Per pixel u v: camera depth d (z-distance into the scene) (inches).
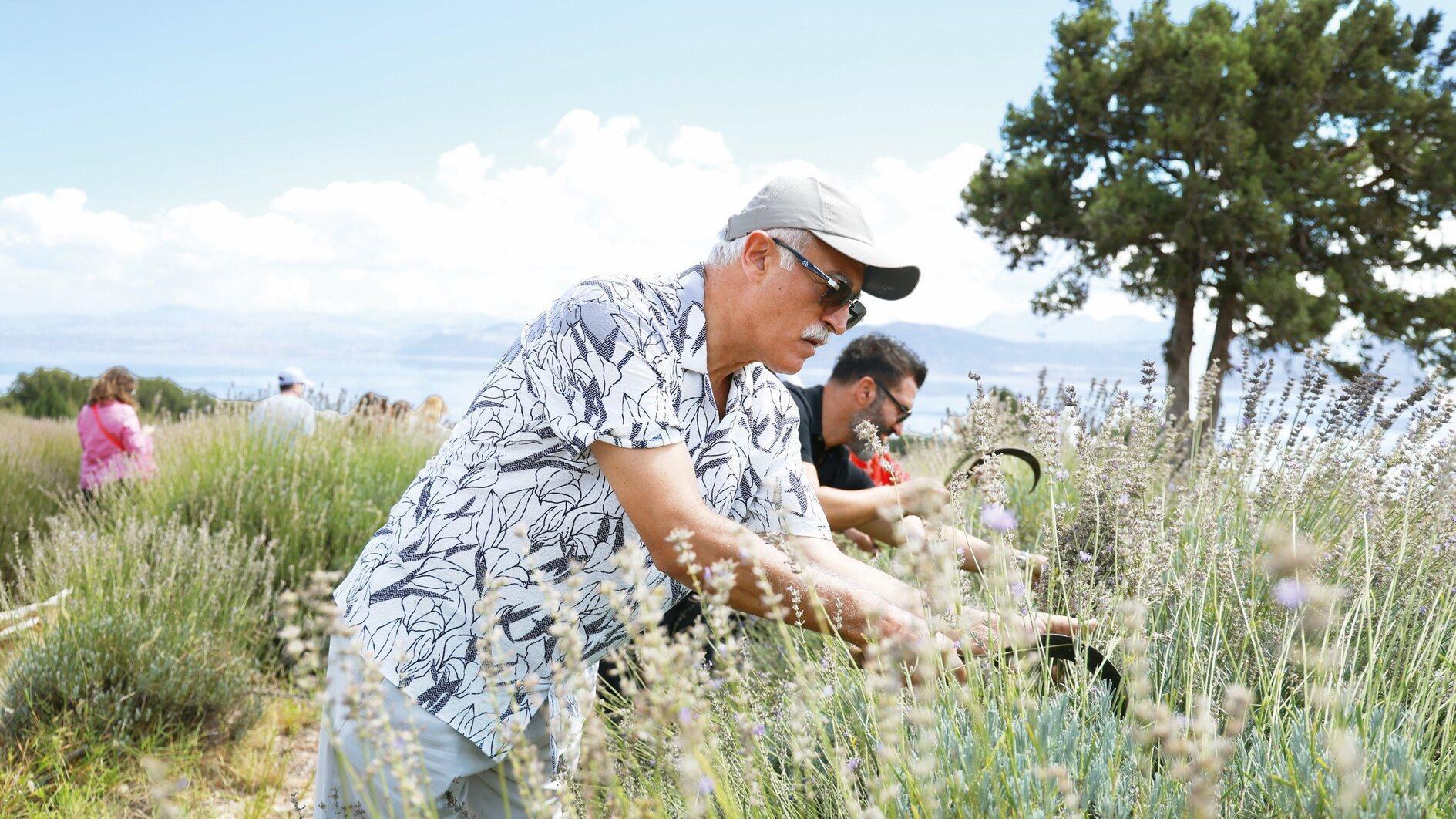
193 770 131.2
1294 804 43.3
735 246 64.0
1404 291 791.1
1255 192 744.3
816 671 57.1
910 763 42.9
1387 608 58.4
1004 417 141.0
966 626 51.1
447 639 62.7
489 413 62.9
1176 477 107.0
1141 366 80.0
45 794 117.4
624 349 58.0
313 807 77.1
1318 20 814.5
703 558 56.1
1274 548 51.6
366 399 302.4
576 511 62.2
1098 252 828.0
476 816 69.6
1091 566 66.4
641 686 65.1
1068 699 53.0
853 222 62.5
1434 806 41.1
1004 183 879.7
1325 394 91.9
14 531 249.9
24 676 136.1
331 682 62.9
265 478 211.5
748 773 47.6
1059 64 879.1
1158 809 44.6
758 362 66.4
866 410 127.7
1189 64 804.6
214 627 159.8
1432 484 72.4
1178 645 61.3
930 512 53.5
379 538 67.6
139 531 184.2
